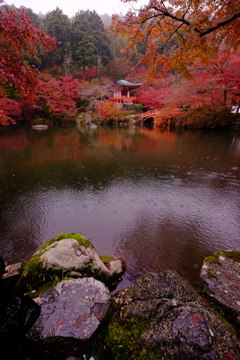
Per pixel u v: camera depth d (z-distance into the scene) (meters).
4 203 4.34
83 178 5.89
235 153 8.59
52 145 10.67
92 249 2.27
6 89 17.44
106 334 1.39
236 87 12.90
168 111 16.91
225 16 3.33
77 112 25.97
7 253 2.85
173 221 3.70
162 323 1.29
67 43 27.36
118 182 5.60
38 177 5.92
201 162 7.40
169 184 5.45
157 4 3.37
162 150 9.38
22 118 20.42
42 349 1.32
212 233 3.34
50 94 21.64
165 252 2.87
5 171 6.45
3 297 1.47
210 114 14.87
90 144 10.98
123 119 21.28
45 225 3.57
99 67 33.31
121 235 3.29
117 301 1.70
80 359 1.30
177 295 1.56
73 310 1.53
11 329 1.31
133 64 33.75
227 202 4.44
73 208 4.16
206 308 1.45
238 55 10.78
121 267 2.43
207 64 4.46
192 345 1.12
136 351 1.20
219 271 2.24
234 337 1.23
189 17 3.51
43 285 1.82
